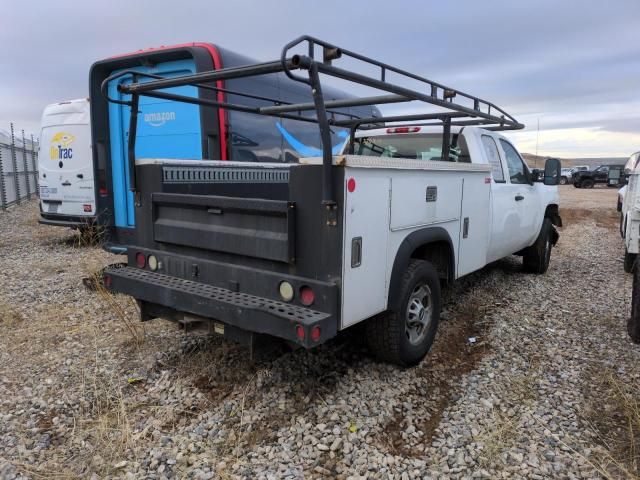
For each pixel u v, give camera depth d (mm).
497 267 7859
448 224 4312
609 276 7445
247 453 2953
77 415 3326
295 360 4047
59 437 3107
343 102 4613
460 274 4680
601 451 3000
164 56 6457
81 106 9406
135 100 3854
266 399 3488
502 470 2840
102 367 3994
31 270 7473
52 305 5590
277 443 3041
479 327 5016
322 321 2852
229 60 6281
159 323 4887
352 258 3049
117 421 3234
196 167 4324
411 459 2922
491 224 5434
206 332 3506
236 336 3303
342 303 3002
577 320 5262
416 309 3975
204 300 3256
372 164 3133
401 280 3639
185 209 3707
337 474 2789
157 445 3012
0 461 2855
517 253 7426
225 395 3576
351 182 2965
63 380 3795
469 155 5344
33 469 2787
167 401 3500
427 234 3924
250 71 2816
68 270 7453
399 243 3576
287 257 3092
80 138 9398
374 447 3020
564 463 2906
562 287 6695
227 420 3266
